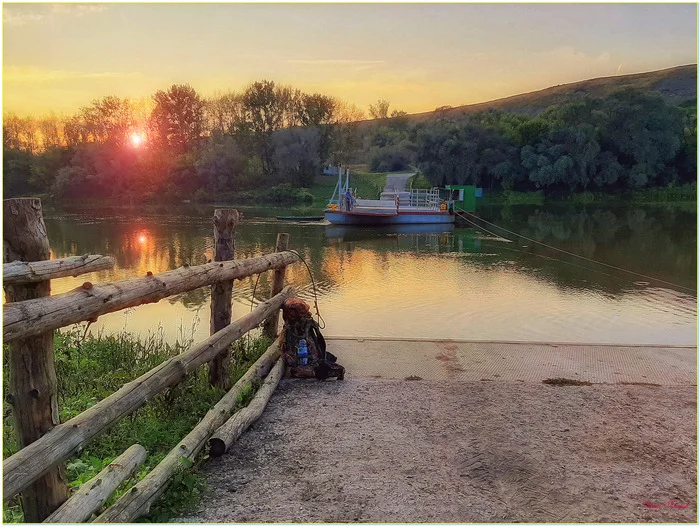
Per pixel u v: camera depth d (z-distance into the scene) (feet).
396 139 261.03
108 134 209.05
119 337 23.79
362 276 49.37
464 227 104.63
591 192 210.18
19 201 8.72
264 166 207.82
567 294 40.88
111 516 9.25
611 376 18.35
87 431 9.04
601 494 11.07
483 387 17.19
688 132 212.23
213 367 16.37
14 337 7.67
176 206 165.99
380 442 13.32
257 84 212.84
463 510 10.45
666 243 78.02
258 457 12.57
